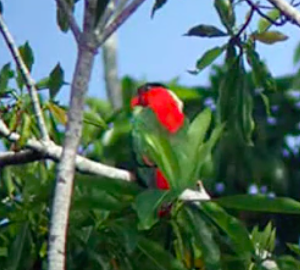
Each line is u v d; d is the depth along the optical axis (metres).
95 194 12.57
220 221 12.66
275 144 20.30
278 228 19.86
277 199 12.62
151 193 12.37
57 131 13.45
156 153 12.62
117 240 12.84
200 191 13.09
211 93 19.48
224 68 13.98
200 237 12.64
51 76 13.27
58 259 11.45
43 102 13.27
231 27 13.91
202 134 12.88
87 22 12.11
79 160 13.25
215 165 19.20
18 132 12.95
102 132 17.75
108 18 12.24
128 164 17.91
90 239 12.80
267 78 14.01
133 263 12.84
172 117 14.23
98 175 13.05
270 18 13.88
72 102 11.84
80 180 12.55
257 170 19.81
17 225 13.00
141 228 12.17
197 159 12.77
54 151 12.95
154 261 12.77
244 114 13.86
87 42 12.02
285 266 13.20
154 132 13.96
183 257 12.91
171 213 12.77
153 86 15.09
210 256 12.60
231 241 12.89
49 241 11.49
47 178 13.55
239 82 13.90
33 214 12.95
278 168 20.09
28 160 13.02
